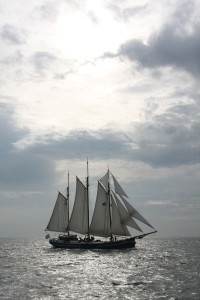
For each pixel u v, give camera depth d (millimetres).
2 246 198750
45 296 46438
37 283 56500
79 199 121750
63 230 125500
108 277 63031
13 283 56500
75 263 87625
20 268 78250
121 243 118188
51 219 125562
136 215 110562
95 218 116500
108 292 48938
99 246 118562
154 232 117625
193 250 141500
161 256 107688
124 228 112062
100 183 115500
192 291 49094
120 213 111812
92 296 46406
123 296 46281
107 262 89188
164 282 56719
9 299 44750
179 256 108625
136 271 71375
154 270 72750
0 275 66188
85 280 59656
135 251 122438
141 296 46188
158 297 45469
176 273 67562
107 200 114625
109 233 114250
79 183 121688
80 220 121438
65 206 126438
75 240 124500
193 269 74062
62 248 125000
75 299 44719
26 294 47688
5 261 95812
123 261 91750
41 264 86250
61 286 53719
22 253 128500
